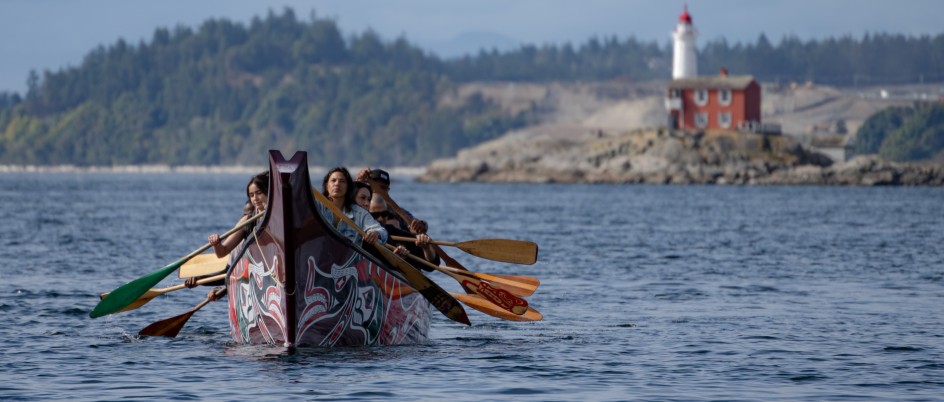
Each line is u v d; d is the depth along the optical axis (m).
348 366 19.48
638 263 40.62
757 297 29.97
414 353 20.86
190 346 21.53
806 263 40.78
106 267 38.78
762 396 17.14
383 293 21.48
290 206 19.48
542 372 19.02
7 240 52.66
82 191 158.38
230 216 81.88
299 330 20.48
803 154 184.62
